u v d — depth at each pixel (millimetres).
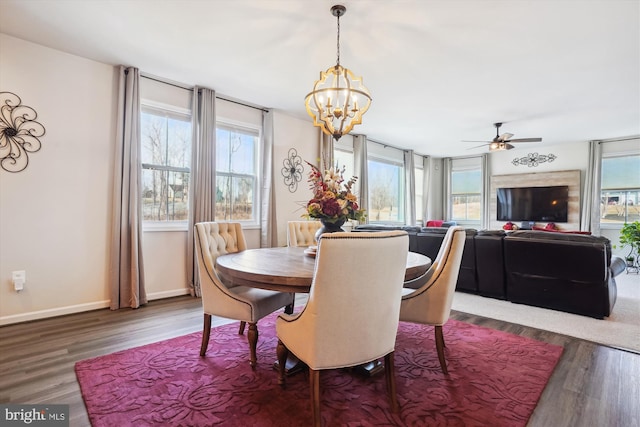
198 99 3846
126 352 2242
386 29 2574
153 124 3619
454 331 2752
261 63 3203
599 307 3053
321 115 2533
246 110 4438
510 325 2908
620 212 6238
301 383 1873
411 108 4578
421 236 4250
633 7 2268
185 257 3816
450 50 2908
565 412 1630
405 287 2449
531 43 2779
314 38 2729
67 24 2564
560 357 2258
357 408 1636
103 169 3232
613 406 1687
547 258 3291
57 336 2521
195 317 3021
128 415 1549
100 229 3223
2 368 2000
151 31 2652
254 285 1751
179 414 1563
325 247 1289
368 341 1462
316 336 1376
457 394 1771
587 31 2586
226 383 1854
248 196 4504
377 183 6922
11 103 2762
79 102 3096
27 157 2838
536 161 7273
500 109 4605
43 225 2918
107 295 3271
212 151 3896
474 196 8305
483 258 3756
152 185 3609
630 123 5270
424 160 8414
